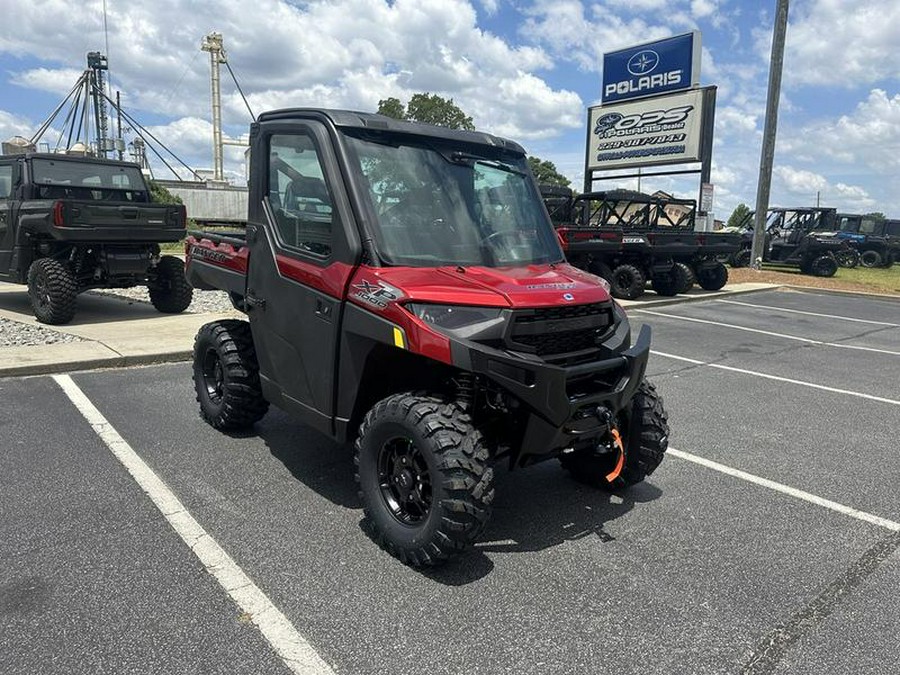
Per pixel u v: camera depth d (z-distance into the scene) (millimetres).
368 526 3744
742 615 3121
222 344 5070
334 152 3818
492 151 4383
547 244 4309
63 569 3303
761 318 13328
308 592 3188
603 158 23828
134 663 2652
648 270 15258
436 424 3262
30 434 5164
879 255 29203
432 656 2760
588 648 2846
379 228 3670
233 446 5059
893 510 4352
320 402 3980
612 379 3758
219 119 73250
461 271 3652
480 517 3242
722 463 5148
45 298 9281
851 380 8062
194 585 3207
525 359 3273
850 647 2900
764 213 22922
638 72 22469
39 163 10016
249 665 2664
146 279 10539
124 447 4965
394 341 3357
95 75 50875
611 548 3744
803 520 4168
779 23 21047
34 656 2670
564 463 4742
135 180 11211
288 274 4137
